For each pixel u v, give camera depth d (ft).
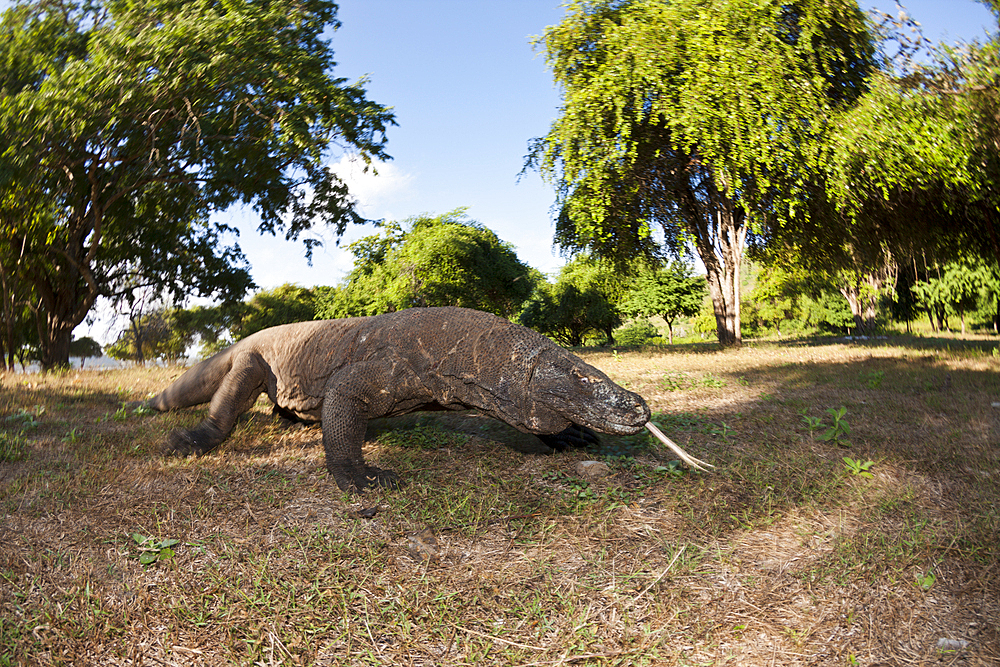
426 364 16.16
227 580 10.98
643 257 67.36
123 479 15.70
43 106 43.50
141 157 53.31
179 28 45.03
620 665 8.89
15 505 13.87
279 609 10.07
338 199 64.59
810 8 49.06
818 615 9.86
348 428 15.88
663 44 48.96
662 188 59.16
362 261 112.68
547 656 9.10
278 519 13.56
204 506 14.05
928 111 42.88
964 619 9.68
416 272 98.89
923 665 8.73
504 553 12.12
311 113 52.39
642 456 17.70
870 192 50.83
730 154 48.67
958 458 16.49
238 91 49.26
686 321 249.55
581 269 152.15
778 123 48.19
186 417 22.17
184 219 63.87
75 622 9.68
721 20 48.44
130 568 11.41
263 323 140.67
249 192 58.90
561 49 54.24
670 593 10.52
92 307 63.10
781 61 47.57
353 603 10.37
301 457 17.84
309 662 8.94
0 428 20.93
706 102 47.26
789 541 12.30
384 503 14.37
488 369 15.72
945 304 125.08
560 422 15.31
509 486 15.34
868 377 31.73
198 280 70.59
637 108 48.93
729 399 26.94
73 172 53.52
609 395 14.71
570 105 51.60
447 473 16.31
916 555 11.34
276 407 20.85
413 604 10.31
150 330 120.47
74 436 19.36
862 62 52.06
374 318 18.11
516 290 112.27
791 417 22.41
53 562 11.53
